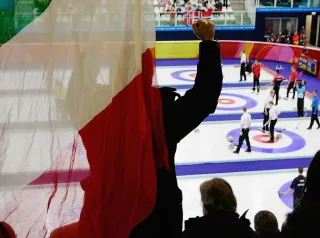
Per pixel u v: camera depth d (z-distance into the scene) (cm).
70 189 141
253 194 1217
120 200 147
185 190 1238
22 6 133
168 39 3269
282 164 1441
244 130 1502
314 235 222
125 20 143
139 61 144
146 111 149
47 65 138
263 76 2706
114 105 145
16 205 138
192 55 3164
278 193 1216
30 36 135
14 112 138
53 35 137
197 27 182
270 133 1644
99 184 143
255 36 3403
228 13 3416
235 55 3206
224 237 289
